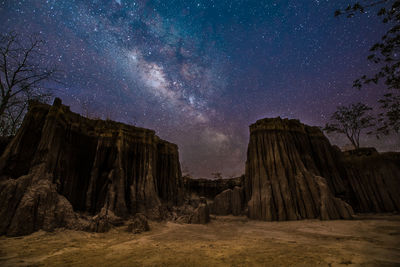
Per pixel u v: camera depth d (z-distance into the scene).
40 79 17.66
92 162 20.88
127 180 21.61
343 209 21.75
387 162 30.19
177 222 21.42
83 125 21.50
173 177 29.92
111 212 17.14
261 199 25.77
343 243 10.48
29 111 17.30
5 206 12.49
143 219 16.33
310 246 10.09
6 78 16.45
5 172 14.54
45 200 13.80
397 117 10.30
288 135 30.69
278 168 27.31
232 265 7.33
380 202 28.30
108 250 9.85
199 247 10.42
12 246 9.94
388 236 11.81
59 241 11.36
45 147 16.11
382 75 9.13
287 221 22.33
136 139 24.58
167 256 8.70
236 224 21.03
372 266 6.76
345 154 34.19
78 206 18.45
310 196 24.14
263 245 10.67
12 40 16.58
